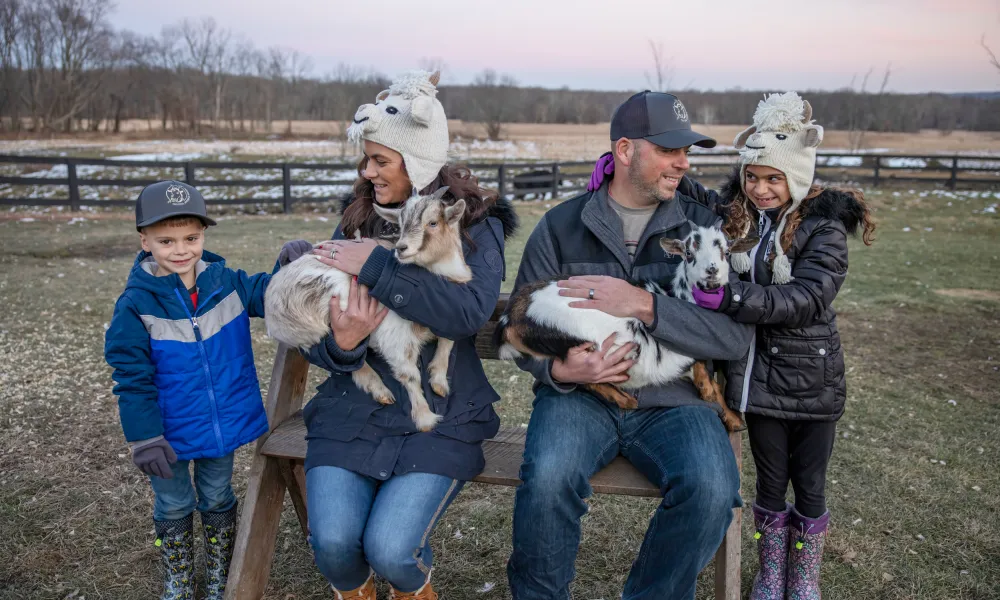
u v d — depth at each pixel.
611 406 2.72
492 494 3.84
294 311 2.57
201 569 3.14
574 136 49.19
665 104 2.71
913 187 21.22
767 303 2.50
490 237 2.81
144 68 71.06
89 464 4.01
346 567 2.33
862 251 11.21
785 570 2.95
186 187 2.61
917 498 3.71
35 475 3.85
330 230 13.02
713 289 2.52
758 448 2.85
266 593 2.98
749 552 3.33
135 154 33.06
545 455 2.42
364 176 2.90
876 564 3.14
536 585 2.43
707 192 3.16
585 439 2.54
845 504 3.65
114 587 2.97
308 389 5.38
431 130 2.73
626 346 2.57
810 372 2.65
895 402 5.07
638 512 3.65
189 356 2.62
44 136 51.78
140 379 2.51
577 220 2.92
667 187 2.77
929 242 12.22
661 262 2.85
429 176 2.78
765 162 2.65
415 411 2.55
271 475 2.82
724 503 2.29
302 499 3.11
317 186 19.28
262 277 2.92
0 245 10.67
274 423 2.93
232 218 14.91
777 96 2.70
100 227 13.02
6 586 2.93
